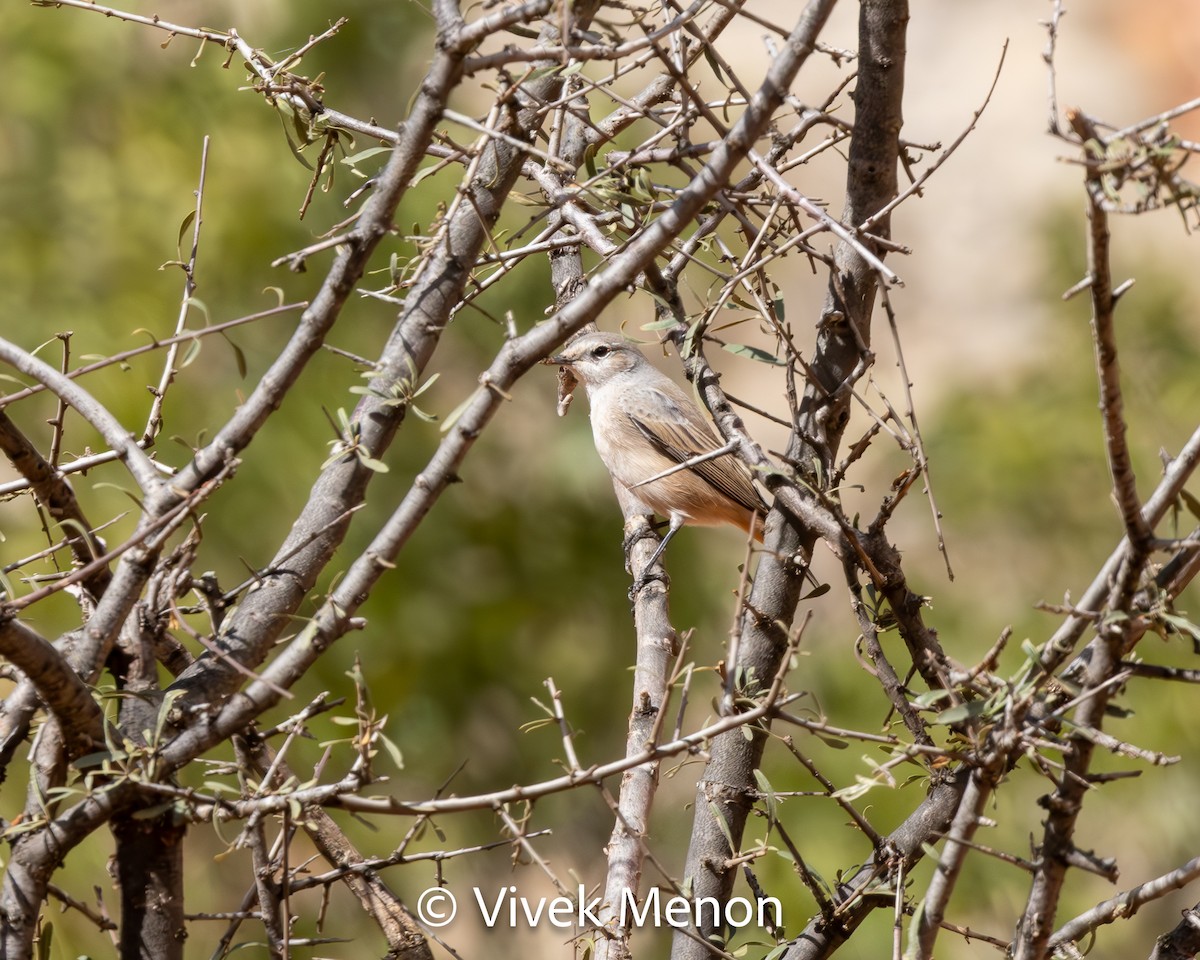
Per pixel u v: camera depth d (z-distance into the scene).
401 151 4.87
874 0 6.39
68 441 12.03
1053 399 13.66
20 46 13.07
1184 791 12.66
